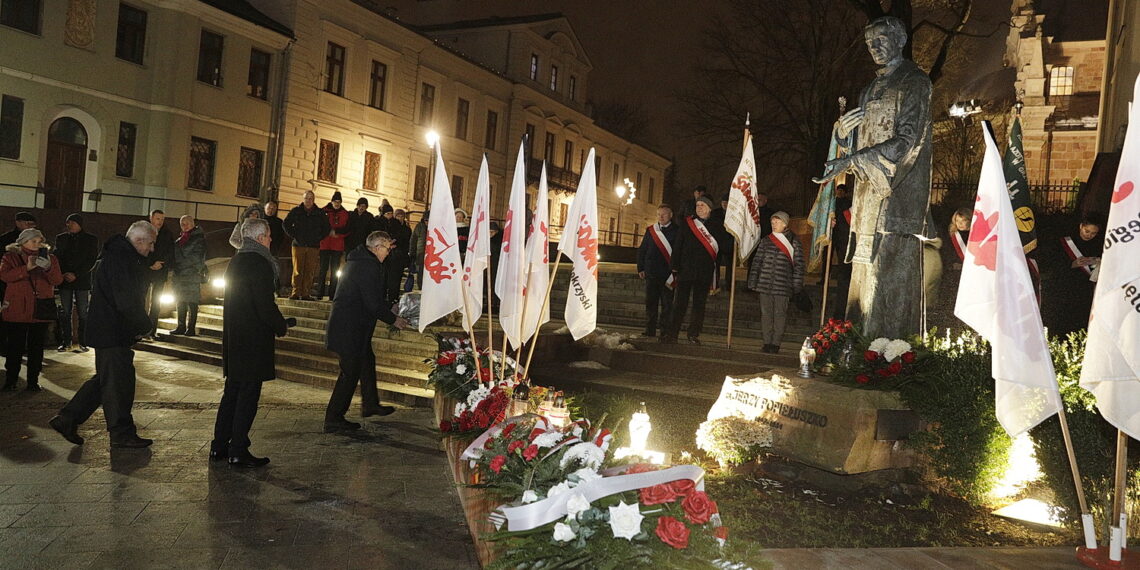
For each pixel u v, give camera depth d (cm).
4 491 607
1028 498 664
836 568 451
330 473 696
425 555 512
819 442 676
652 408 917
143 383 1116
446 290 707
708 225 1328
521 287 706
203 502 599
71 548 495
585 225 710
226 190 2962
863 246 778
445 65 3944
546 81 4666
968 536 578
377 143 3566
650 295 1284
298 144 3189
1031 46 3675
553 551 336
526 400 616
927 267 956
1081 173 3619
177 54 2762
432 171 3666
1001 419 524
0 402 948
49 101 2489
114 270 739
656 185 6238
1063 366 643
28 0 2444
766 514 603
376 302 860
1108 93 2178
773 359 1053
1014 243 498
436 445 819
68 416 742
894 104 762
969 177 2723
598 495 353
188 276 1470
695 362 1048
